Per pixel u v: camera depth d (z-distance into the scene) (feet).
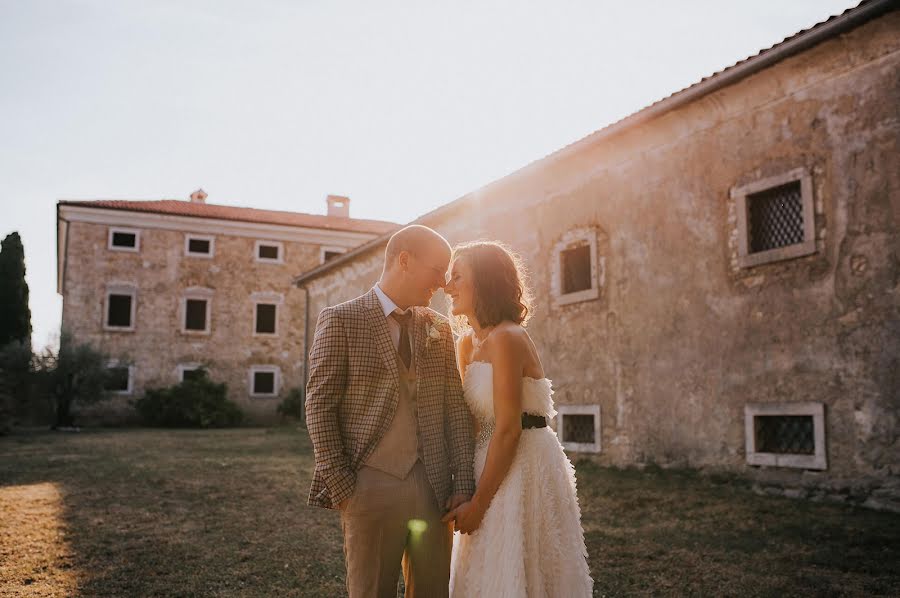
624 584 13.62
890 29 21.36
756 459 24.72
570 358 34.24
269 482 29.12
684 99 27.09
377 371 7.81
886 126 21.54
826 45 22.91
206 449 46.68
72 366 75.41
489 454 7.86
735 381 25.91
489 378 8.20
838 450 22.08
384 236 51.60
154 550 16.80
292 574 14.69
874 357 21.35
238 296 93.91
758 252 25.49
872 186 21.80
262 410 93.20
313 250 98.48
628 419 30.55
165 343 89.76
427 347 8.28
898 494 20.26
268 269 95.81
